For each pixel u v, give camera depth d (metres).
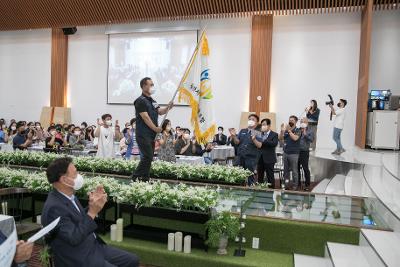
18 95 14.17
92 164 5.82
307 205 4.08
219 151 8.18
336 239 3.45
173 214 3.67
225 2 10.31
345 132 10.34
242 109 11.26
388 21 9.92
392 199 3.89
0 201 4.09
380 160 6.98
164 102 12.05
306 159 6.79
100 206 2.41
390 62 9.95
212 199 3.55
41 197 4.28
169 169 5.48
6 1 12.16
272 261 3.32
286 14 10.66
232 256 3.40
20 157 6.28
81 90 13.16
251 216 3.70
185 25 11.68
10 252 1.63
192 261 3.35
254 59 10.89
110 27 12.59
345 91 10.30
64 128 10.80
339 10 10.03
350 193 4.97
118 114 12.72
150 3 10.96
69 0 11.52
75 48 13.21
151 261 3.49
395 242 3.02
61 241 2.30
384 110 9.03
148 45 12.22
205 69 4.85
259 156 6.12
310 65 10.59
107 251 2.61
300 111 10.69
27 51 14.01
